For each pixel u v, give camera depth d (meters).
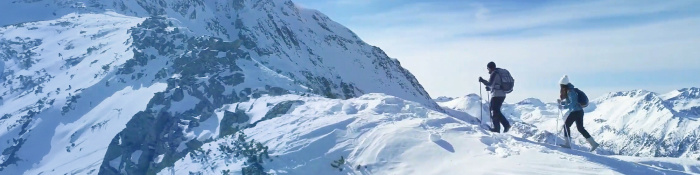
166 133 25.61
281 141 17.42
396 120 18.52
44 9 61.97
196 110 27.23
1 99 36.41
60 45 44.97
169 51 35.72
